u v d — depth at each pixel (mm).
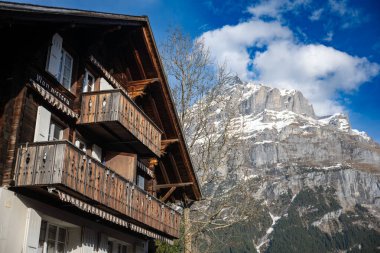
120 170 17312
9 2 10438
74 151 12516
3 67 12500
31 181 11836
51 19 12000
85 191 12961
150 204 17828
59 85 14469
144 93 19875
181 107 29312
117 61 19047
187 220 24500
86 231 15008
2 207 11414
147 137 18109
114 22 15539
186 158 21734
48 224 13805
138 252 19562
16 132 12141
